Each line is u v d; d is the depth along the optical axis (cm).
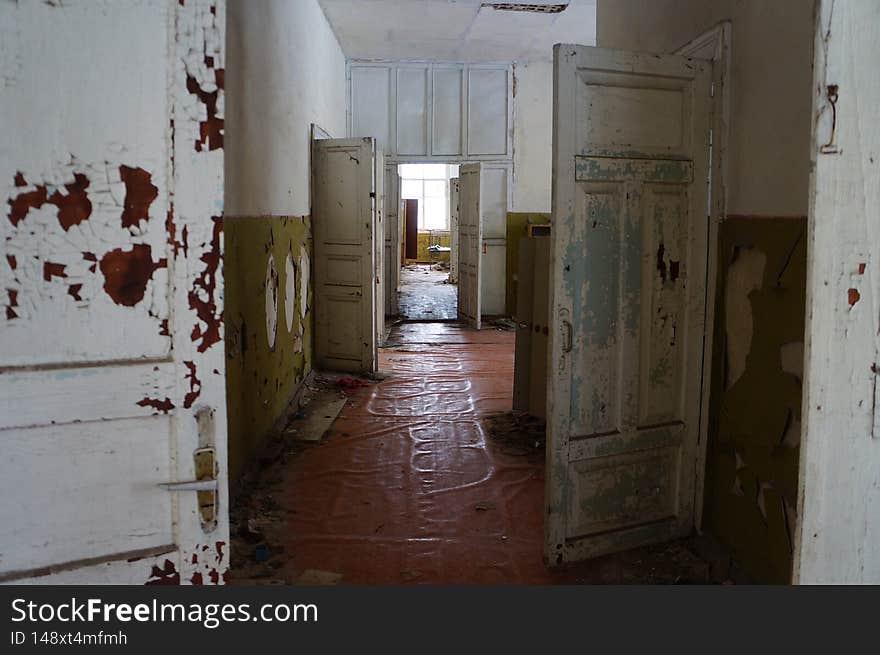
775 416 285
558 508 318
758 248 296
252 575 321
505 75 1032
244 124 425
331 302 724
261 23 470
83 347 158
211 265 164
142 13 155
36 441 156
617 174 307
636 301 321
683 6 365
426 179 2031
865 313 168
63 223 154
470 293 1023
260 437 472
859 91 162
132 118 156
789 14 273
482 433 536
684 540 346
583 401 317
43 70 150
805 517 171
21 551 156
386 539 361
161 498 167
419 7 762
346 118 1017
